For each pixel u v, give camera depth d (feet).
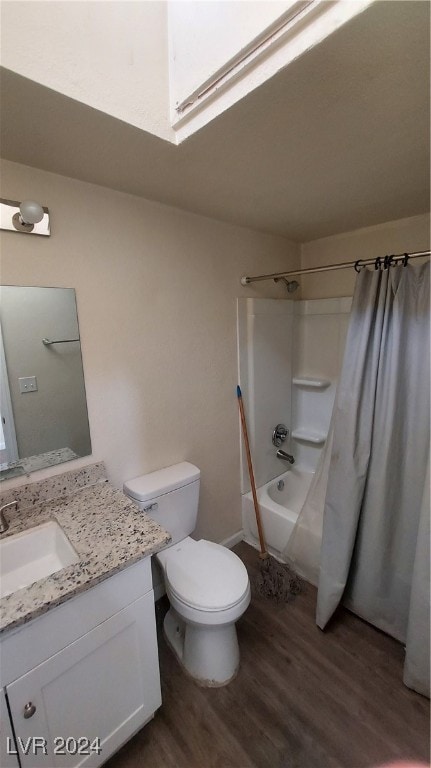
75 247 4.45
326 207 5.71
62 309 4.41
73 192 4.37
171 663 5.01
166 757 3.91
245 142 3.57
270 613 5.84
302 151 3.79
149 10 3.23
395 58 2.46
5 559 3.70
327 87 2.77
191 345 6.06
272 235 7.45
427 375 4.59
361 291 5.03
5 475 4.16
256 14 2.64
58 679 3.11
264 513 7.22
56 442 4.53
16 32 2.49
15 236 3.95
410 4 2.09
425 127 3.34
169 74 3.44
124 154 3.76
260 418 7.59
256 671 4.84
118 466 5.25
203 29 3.04
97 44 2.91
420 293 4.62
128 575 3.47
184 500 5.60
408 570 4.99
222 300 6.53
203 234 6.04
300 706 4.39
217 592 4.44
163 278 5.49
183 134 3.49
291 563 6.78
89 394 4.79
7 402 4.08
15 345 4.08
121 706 3.68
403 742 3.99
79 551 3.42
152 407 5.59
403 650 5.15
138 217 5.07
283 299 7.83
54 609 2.96
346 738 4.04
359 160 4.04
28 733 2.97
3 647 2.72
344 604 5.81
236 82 2.92
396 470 4.98
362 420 5.04
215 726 4.19
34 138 3.40
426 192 5.09
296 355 8.54
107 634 3.39
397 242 6.60
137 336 5.25
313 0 2.34
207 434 6.58
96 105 2.94
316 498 6.33
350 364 5.11
